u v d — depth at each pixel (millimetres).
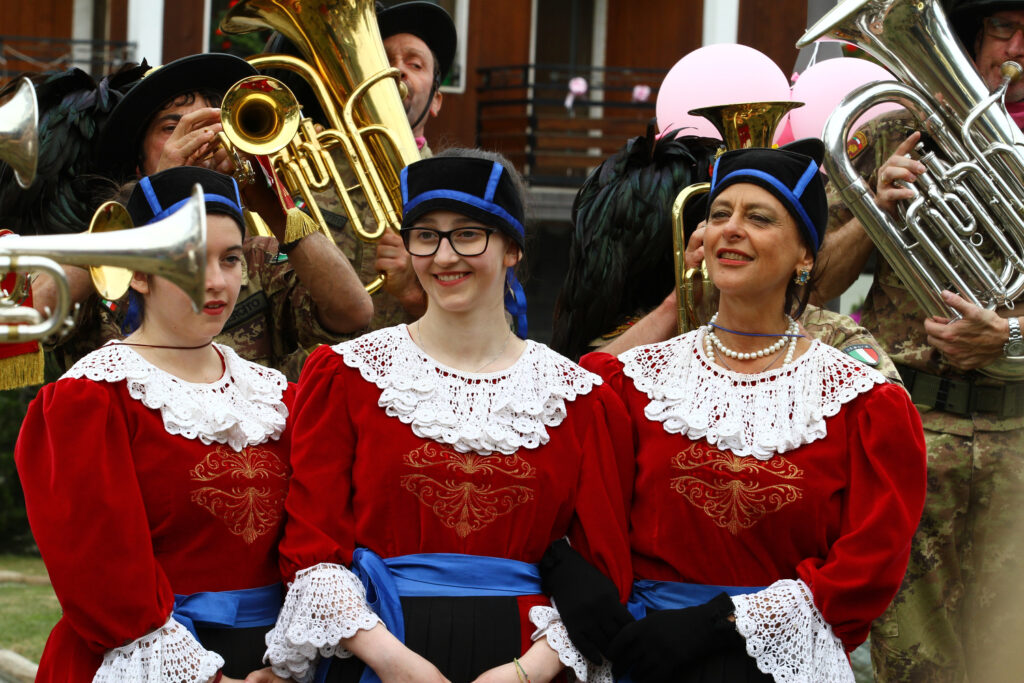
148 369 3604
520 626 3568
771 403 3762
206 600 3555
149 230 2893
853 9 4984
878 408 3693
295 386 3986
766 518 3654
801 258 3840
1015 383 5215
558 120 15617
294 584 3525
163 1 13820
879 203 5074
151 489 3529
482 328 3791
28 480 3502
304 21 5281
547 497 3680
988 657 2803
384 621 3518
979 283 5090
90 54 13930
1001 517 5234
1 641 7625
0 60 13711
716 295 4395
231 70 4844
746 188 3768
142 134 4879
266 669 3555
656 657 3529
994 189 5059
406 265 5152
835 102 6258
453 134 15305
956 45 5031
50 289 4191
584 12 15734
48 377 4953
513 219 3783
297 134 4855
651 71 15180
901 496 3625
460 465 3625
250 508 3625
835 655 3568
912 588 5203
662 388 3871
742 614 3541
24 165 3297
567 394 3781
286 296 4758
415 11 5969
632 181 4926
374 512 3619
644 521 3783
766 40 14656
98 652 3451
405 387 3684
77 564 3375
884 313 5473
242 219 3754
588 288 4926
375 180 5160
